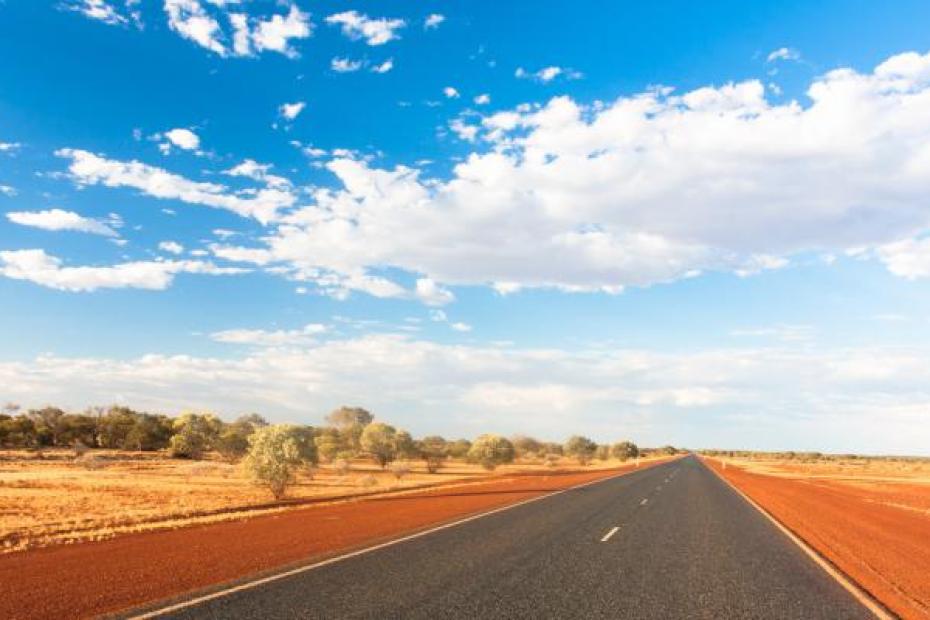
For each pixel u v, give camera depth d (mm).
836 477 76188
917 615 9062
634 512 23219
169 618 7652
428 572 10906
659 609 8836
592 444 133750
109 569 10961
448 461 120188
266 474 33938
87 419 129625
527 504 25969
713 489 39031
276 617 7766
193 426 109750
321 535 15875
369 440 85062
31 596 8828
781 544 16234
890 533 20109
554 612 8430
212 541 14719
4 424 114562
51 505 28000
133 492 36812
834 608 9273
